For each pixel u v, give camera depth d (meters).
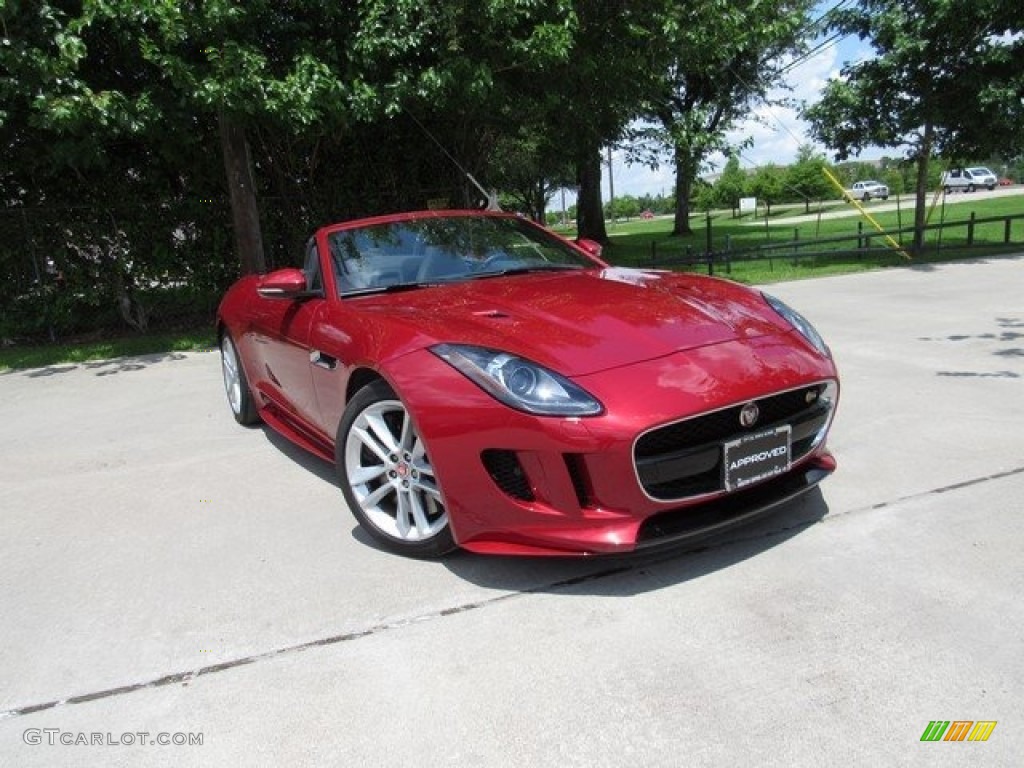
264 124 9.50
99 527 3.73
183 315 11.06
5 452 5.14
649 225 50.69
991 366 5.68
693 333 2.98
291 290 3.86
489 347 2.87
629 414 2.57
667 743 2.02
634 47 10.62
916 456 3.91
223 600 2.92
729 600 2.67
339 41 9.03
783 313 3.39
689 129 12.44
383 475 3.23
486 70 8.59
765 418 2.89
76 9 8.30
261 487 4.15
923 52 13.20
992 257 13.52
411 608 2.78
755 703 2.15
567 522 2.67
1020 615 2.47
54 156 8.46
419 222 4.41
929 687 2.16
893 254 15.09
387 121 10.89
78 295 10.10
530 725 2.13
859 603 2.60
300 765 2.04
